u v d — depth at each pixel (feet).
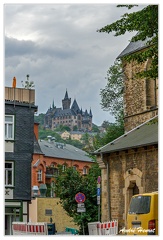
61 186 167.63
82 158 449.48
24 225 115.55
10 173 171.83
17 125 174.19
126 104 163.32
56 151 437.17
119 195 133.28
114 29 92.94
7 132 172.96
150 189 122.01
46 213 193.88
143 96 156.87
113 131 223.51
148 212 86.53
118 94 230.27
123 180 131.75
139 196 89.56
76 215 163.63
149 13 89.51
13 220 169.78
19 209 171.01
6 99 174.09
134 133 141.38
